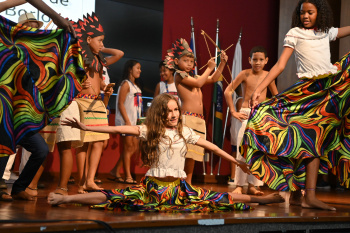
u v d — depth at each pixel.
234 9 8.28
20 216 2.74
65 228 2.37
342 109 3.91
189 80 5.12
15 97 3.41
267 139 3.82
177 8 7.80
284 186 3.85
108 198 3.23
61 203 3.23
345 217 3.28
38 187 5.05
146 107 7.49
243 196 3.84
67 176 4.09
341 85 3.93
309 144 3.81
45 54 3.52
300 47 3.94
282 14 8.23
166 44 7.71
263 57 5.60
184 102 5.16
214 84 7.77
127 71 6.81
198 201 3.34
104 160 7.18
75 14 6.82
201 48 7.96
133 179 6.98
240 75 5.65
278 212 3.32
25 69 3.45
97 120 4.50
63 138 4.03
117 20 7.25
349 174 4.05
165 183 3.39
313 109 3.92
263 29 8.55
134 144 6.55
